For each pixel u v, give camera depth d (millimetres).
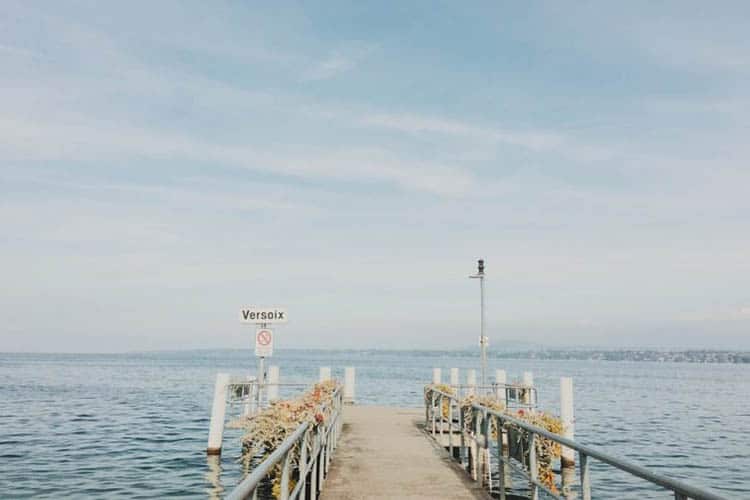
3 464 21406
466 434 15672
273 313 20266
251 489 3541
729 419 42750
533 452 7875
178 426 32312
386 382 81938
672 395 70875
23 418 36250
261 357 20109
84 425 32812
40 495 16688
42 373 110312
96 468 20547
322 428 10289
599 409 49062
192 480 18047
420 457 13250
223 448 22953
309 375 93812
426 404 18969
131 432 29781
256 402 19391
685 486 3738
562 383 17938
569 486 17078
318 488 9961
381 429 18234
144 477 18812
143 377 96438
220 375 19000
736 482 21234
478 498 9508
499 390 21953
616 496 17266
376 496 9641
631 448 28672
